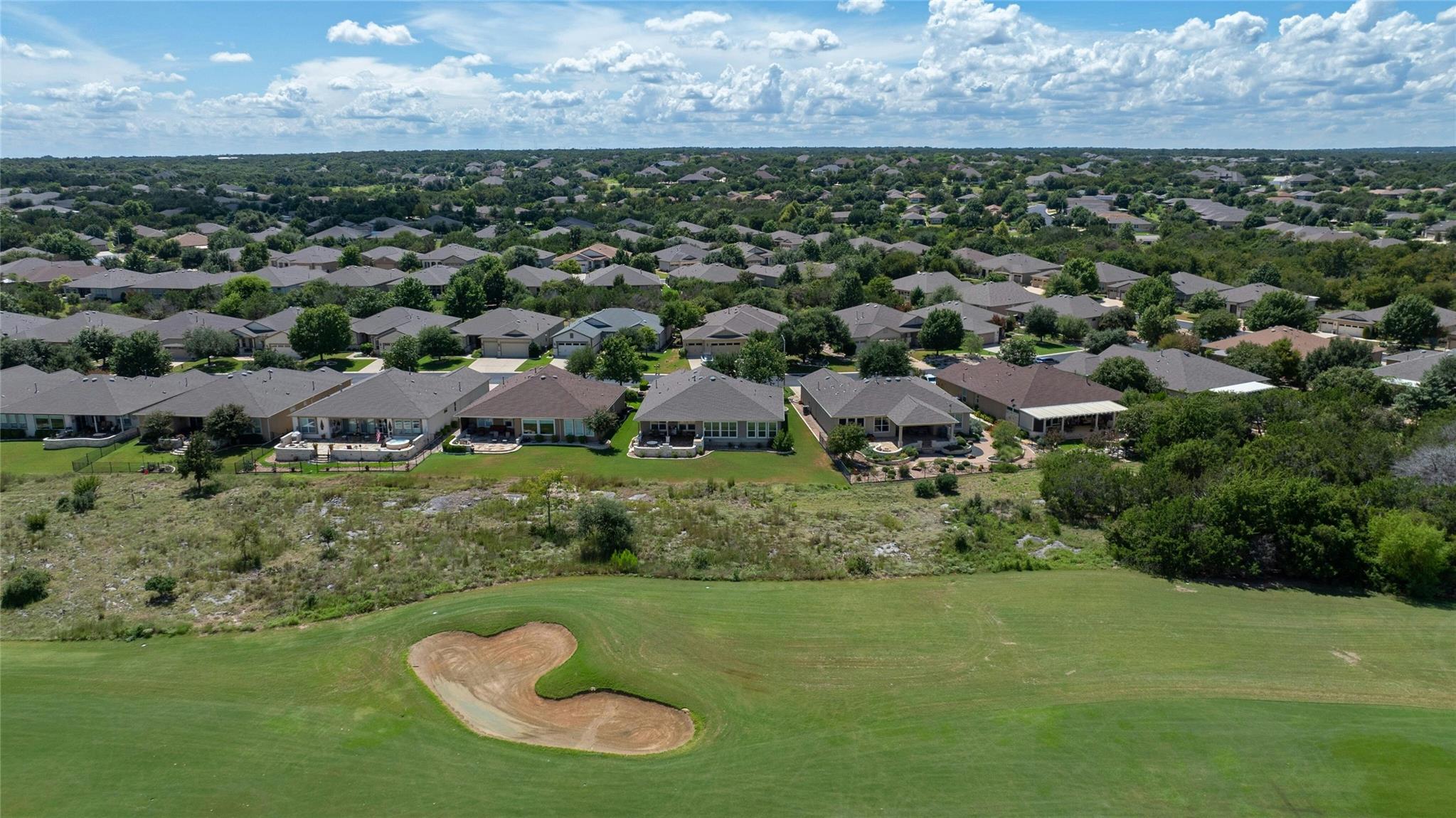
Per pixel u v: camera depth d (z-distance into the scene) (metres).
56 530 49.44
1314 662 36.00
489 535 48.78
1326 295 123.75
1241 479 46.34
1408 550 41.44
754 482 60.88
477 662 36.19
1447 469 49.97
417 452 67.12
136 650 36.97
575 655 36.19
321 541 48.72
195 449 57.03
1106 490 52.50
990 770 29.03
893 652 36.59
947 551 47.34
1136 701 32.97
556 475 55.66
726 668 35.41
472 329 106.38
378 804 27.66
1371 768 29.02
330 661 36.12
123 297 128.88
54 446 68.00
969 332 106.31
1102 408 73.56
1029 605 41.00
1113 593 42.47
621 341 85.38
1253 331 106.12
